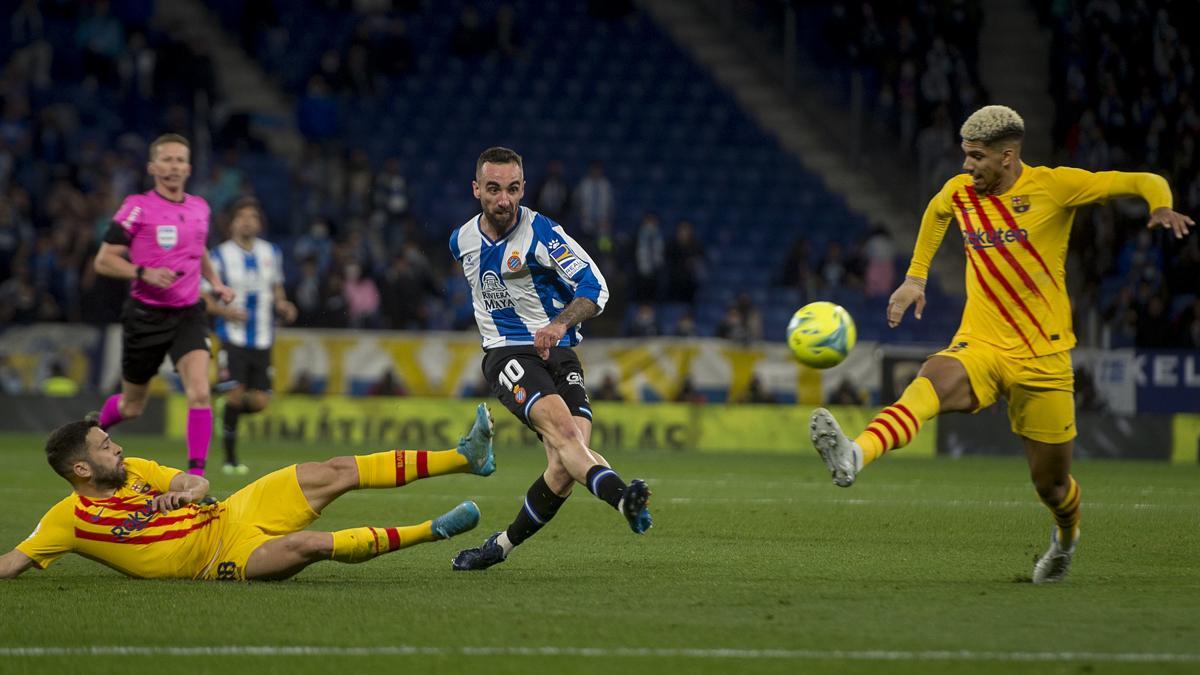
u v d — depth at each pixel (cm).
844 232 9488
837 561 2827
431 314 8125
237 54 10369
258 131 9850
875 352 7531
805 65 10225
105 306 7862
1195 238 8106
